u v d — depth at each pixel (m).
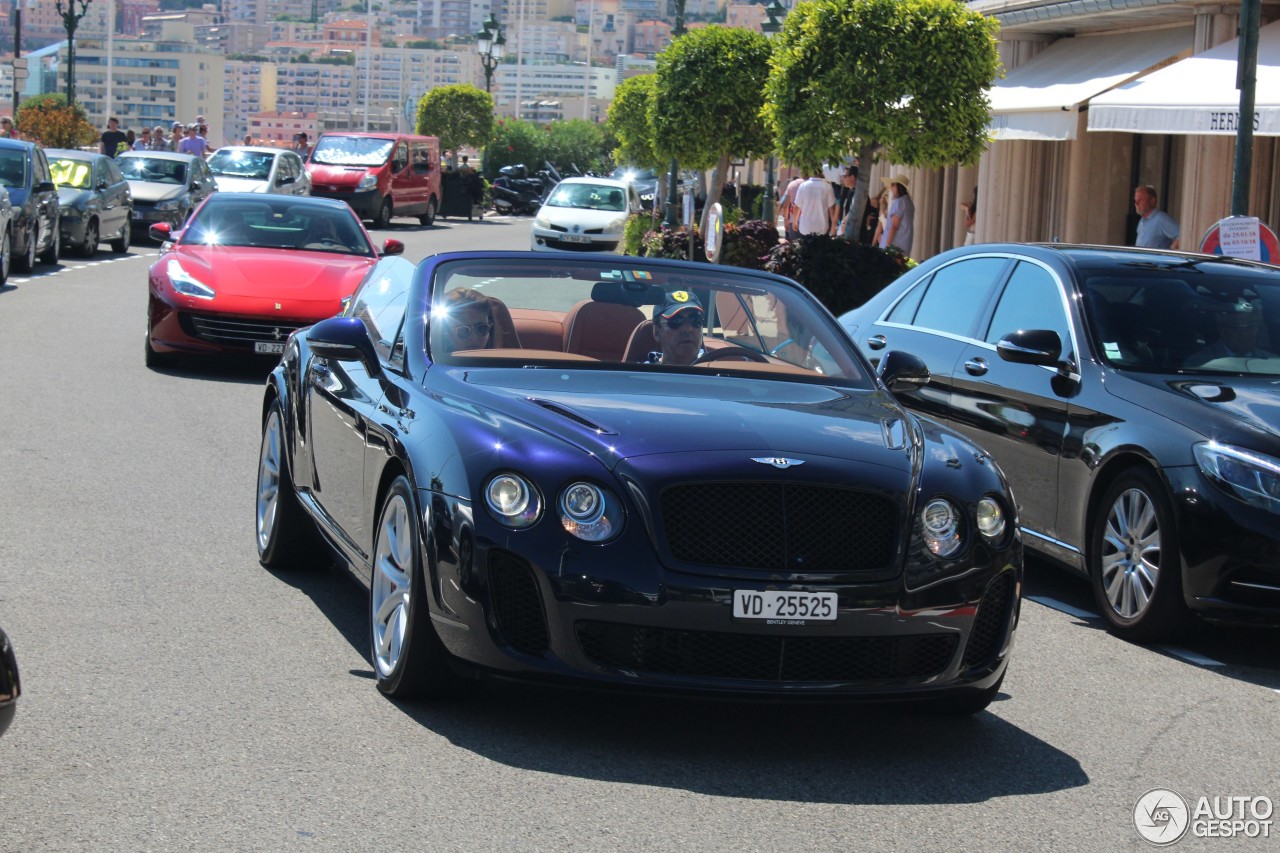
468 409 5.13
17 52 39.31
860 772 4.68
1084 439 6.86
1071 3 20.64
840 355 6.09
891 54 17.17
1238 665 6.20
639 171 53.44
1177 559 6.25
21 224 20.48
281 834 3.94
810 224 22.58
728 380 5.70
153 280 13.02
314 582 6.66
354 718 4.89
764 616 4.57
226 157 34.03
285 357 7.02
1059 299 7.48
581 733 4.89
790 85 17.83
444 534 4.73
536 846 3.95
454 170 48.50
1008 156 23.94
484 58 47.75
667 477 4.65
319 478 6.27
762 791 4.46
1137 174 21.80
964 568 4.81
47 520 7.50
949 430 5.50
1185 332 7.22
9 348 13.78
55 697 4.95
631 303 6.05
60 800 4.10
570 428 4.88
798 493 4.70
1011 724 5.27
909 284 8.77
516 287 6.09
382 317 6.43
